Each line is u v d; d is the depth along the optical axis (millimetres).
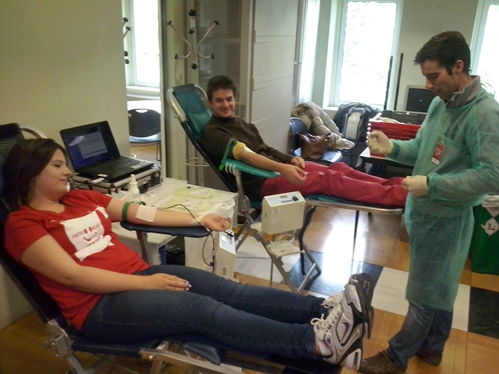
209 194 2346
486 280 2898
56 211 1549
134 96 3729
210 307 1433
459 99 1653
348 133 4867
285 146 4422
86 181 2141
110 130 2473
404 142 2100
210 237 2385
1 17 1990
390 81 5016
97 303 1470
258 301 1564
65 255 1418
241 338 1386
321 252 3164
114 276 1460
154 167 2389
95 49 2459
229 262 2082
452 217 1767
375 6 5375
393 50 5430
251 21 3355
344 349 1345
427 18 4574
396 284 2781
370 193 2277
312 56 5395
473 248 3018
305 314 1519
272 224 2154
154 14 3316
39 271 1401
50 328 1448
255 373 1986
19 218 1432
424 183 1689
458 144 1691
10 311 2307
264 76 3709
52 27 2209
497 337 2348
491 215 2826
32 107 2189
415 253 1869
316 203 2365
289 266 2930
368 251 3211
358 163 4531
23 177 1477
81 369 1503
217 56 3547
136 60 3580
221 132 2496
